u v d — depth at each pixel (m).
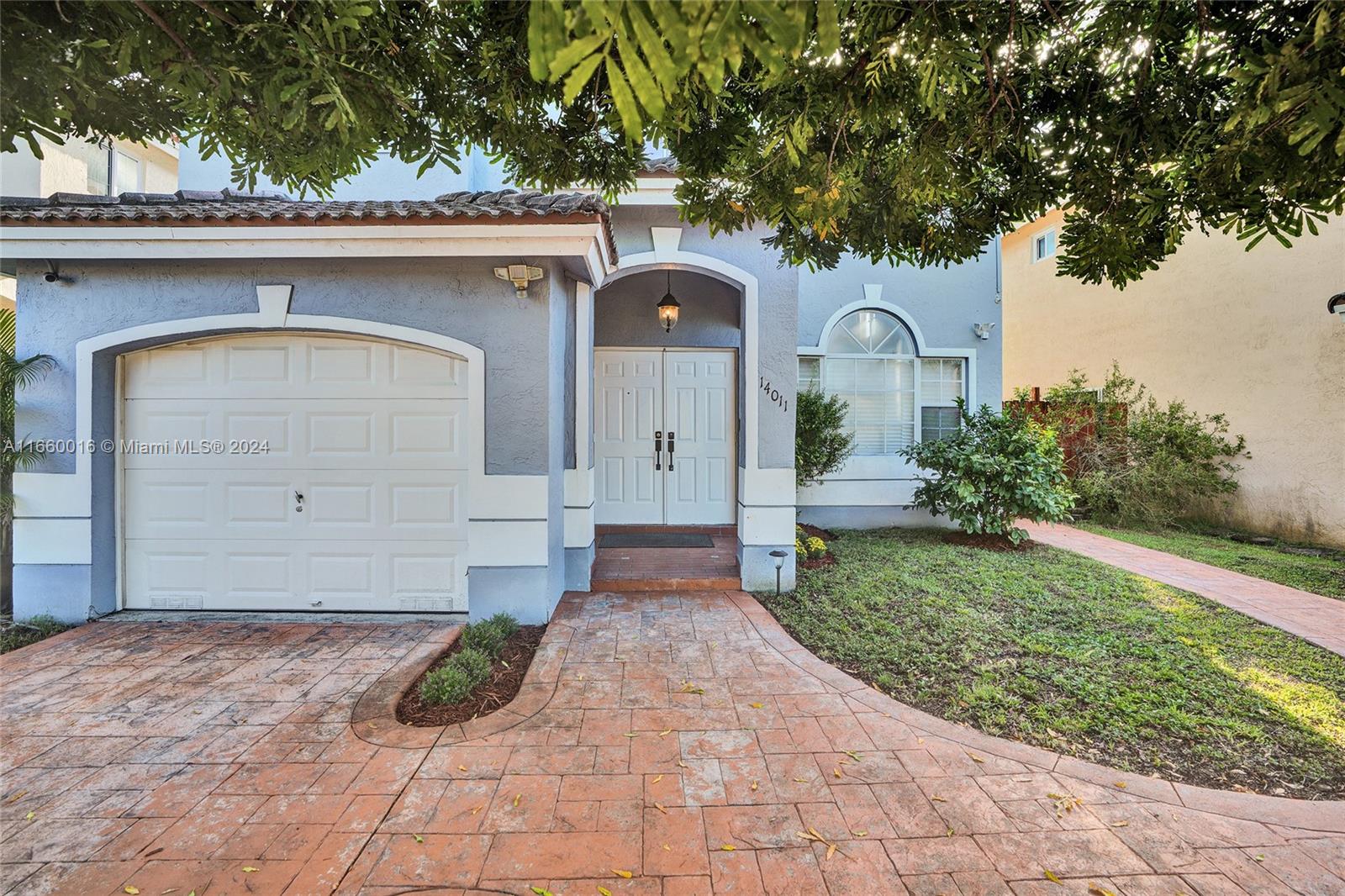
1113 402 9.59
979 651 3.97
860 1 1.71
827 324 8.29
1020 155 2.48
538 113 2.44
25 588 4.57
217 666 3.79
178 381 4.77
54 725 3.04
